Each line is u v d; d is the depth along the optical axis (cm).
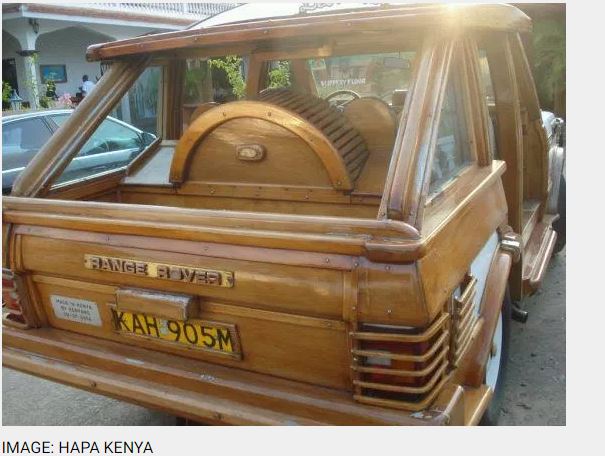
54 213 241
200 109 318
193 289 213
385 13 237
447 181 246
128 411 317
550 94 921
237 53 319
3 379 353
